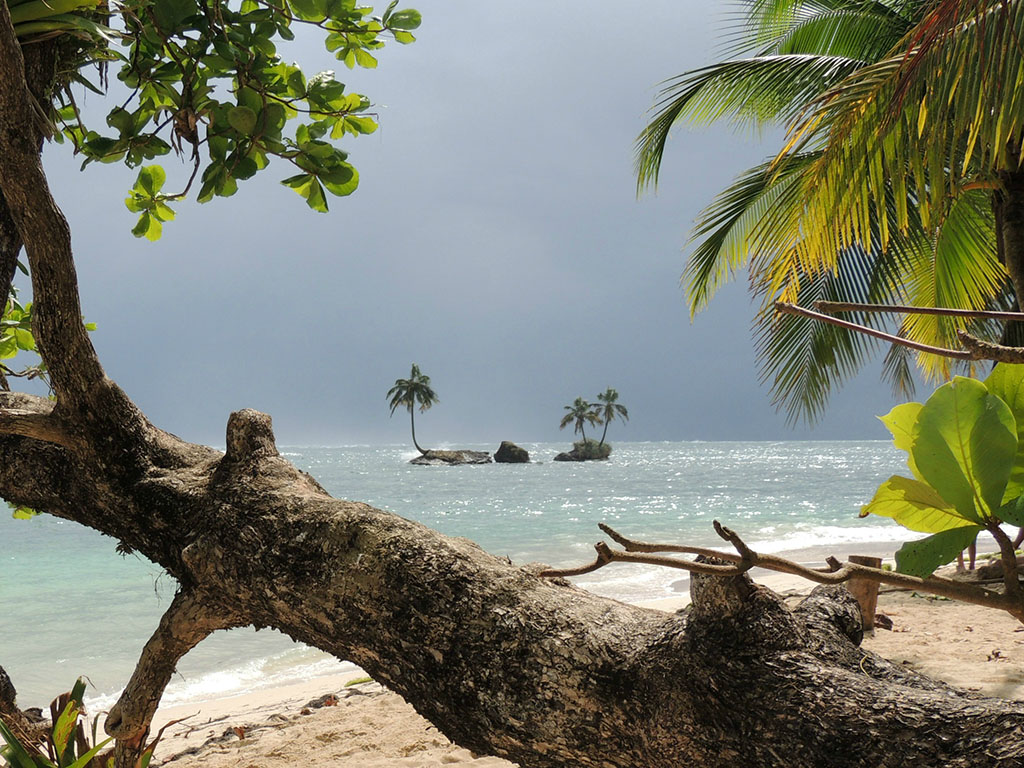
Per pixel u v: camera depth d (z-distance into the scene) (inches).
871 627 283.0
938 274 374.0
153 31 89.4
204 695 345.7
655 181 410.0
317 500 73.9
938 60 125.9
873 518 1196.5
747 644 51.6
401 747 196.9
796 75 363.3
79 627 538.3
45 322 80.5
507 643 59.3
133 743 92.5
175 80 93.4
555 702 56.4
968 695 49.0
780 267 283.9
